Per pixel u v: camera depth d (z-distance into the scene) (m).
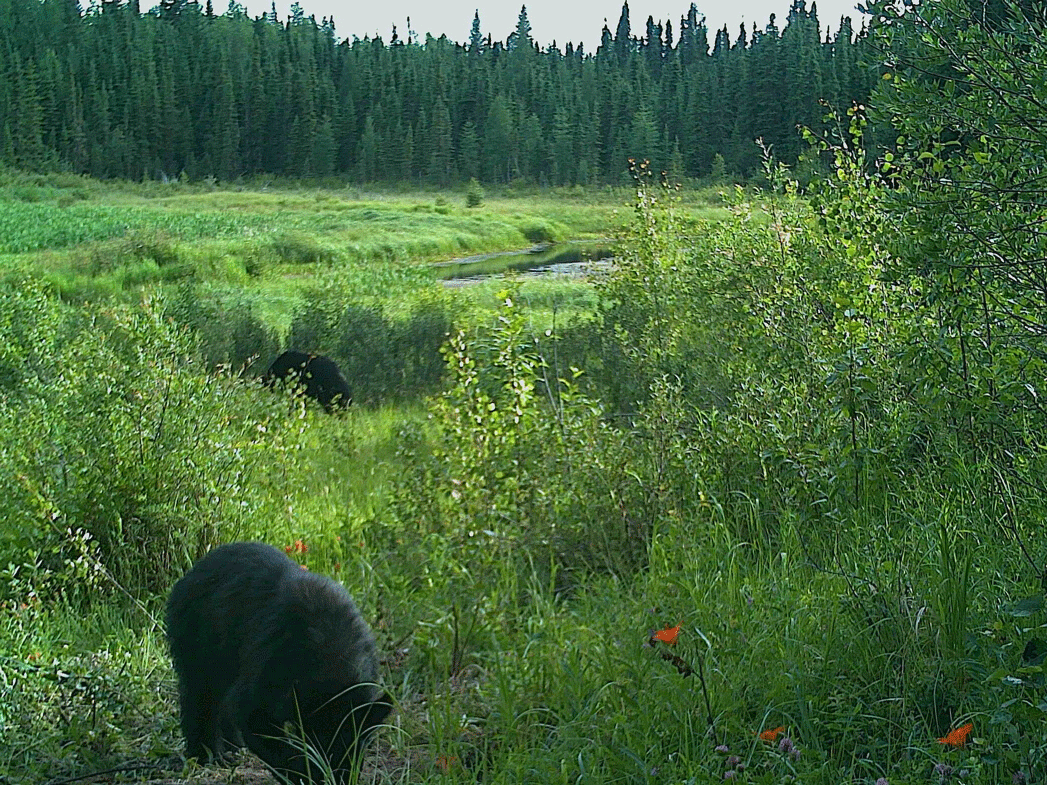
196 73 110.00
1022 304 5.05
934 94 4.46
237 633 4.55
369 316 18.22
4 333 12.71
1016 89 4.19
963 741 3.64
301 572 4.60
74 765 4.93
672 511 6.82
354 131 110.06
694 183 77.88
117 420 8.16
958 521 5.59
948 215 4.54
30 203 69.12
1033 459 5.27
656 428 7.67
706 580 5.86
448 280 36.62
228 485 8.16
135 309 10.93
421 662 5.64
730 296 10.64
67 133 98.81
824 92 56.66
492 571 6.17
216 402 8.93
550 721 4.78
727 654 4.81
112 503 7.86
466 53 127.81
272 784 4.69
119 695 5.48
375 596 6.34
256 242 41.50
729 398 8.70
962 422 5.98
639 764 3.93
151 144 103.75
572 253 50.50
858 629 4.94
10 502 7.88
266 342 18.09
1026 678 3.90
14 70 99.00
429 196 94.19
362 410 14.86
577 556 6.85
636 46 152.00
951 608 4.73
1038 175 4.46
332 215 63.31
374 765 4.68
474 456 6.98
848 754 4.23
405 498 7.02
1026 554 4.70
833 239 8.02
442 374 16.20
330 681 4.05
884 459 6.30
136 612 7.15
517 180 100.50
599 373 11.96
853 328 6.50
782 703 4.44
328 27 142.50
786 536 6.23
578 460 7.30
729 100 87.88
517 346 7.82
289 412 11.83
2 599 7.10
